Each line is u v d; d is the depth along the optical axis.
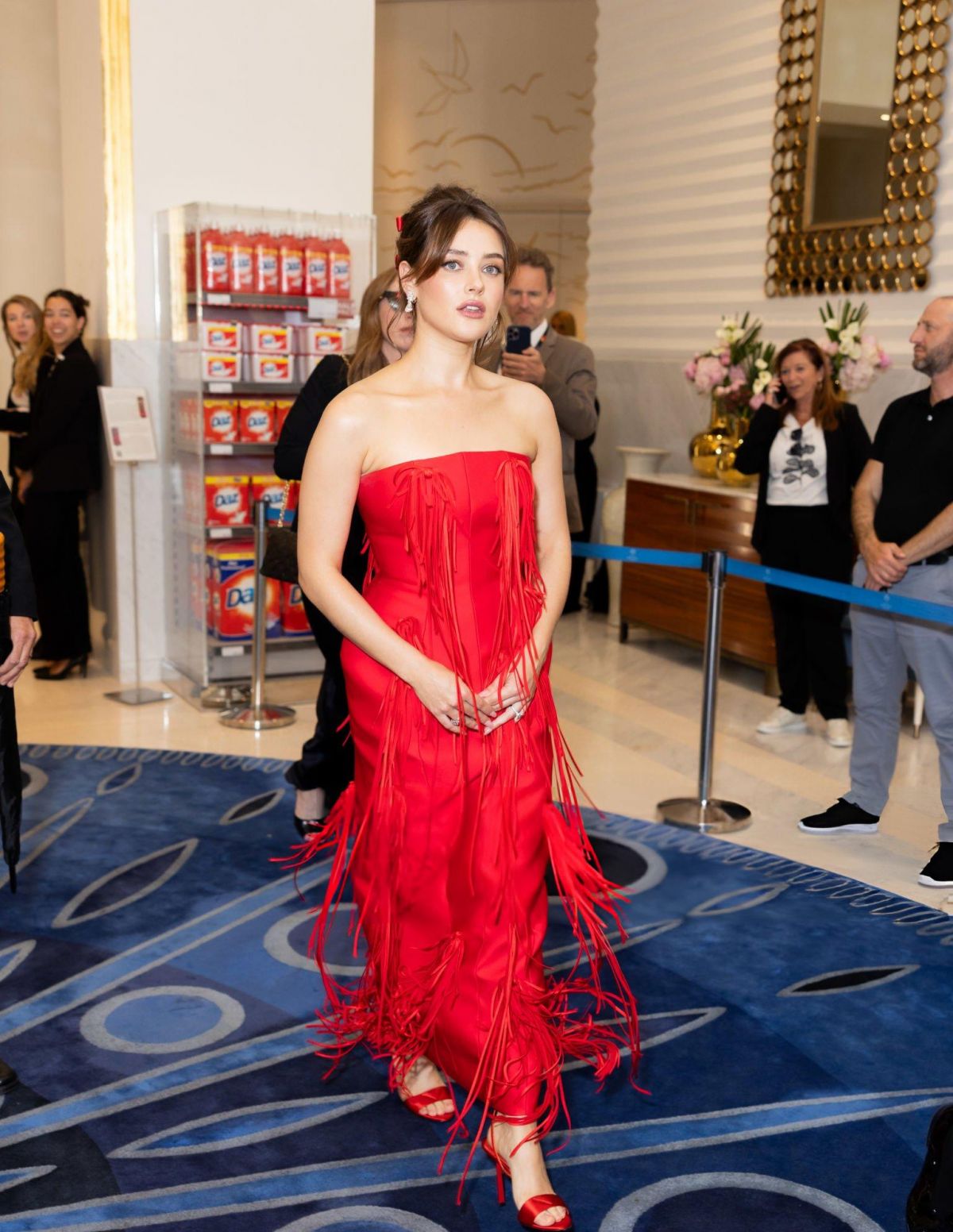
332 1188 2.14
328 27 5.41
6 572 2.57
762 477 5.05
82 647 5.63
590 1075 2.51
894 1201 2.13
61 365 5.35
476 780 2.08
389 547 2.10
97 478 5.49
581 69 9.59
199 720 5.01
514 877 2.08
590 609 7.48
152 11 5.11
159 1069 2.50
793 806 4.20
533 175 9.78
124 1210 2.07
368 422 2.06
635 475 6.50
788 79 5.92
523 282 4.00
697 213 6.63
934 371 3.65
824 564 4.88
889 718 3.88
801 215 5.91
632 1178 2.18
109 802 4.04
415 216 2.04
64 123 5.86
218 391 5.00
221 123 5.30
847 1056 2.60
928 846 3.87
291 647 5.60
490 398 2.14
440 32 9.68
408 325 2.75
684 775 4.48
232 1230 2.02
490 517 2.07
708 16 6.44
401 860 2.12
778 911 3.33
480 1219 2.06
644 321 7.13
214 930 3.13
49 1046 2.58
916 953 3.09
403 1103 2.40
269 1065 2.53
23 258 6.45
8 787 2.62
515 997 2.06
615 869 3.59
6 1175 2.16
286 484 5.16
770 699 5.57
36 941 3.05
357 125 5.53
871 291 5.58
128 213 5.23
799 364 4.86
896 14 5.30
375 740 2.14
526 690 2.08
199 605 5.24
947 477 3.62
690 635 6.11
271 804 4.04
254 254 5.02
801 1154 2.26
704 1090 2.46
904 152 5.32
